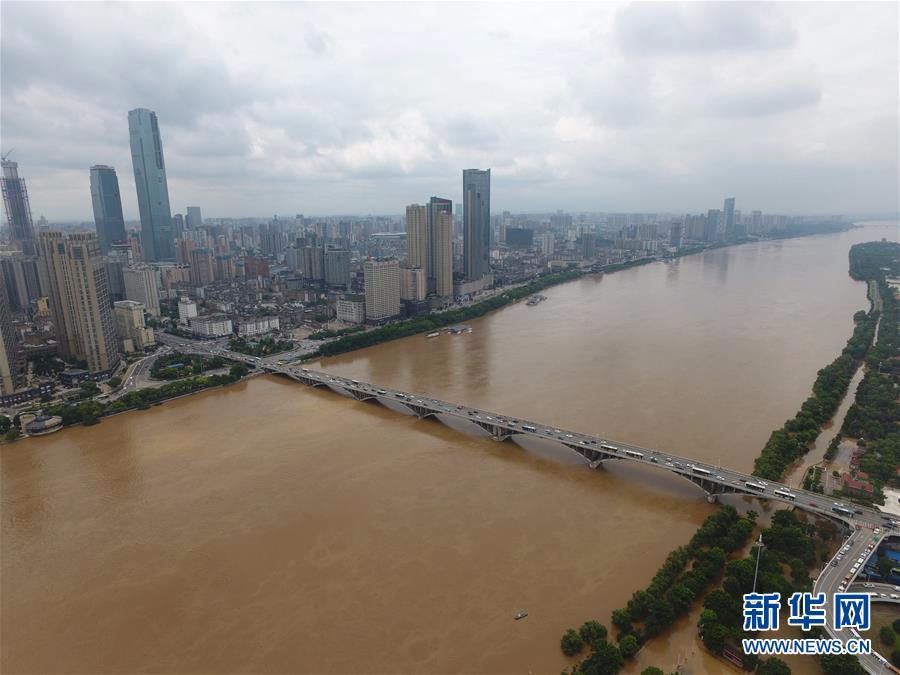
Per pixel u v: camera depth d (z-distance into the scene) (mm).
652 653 193125
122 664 195000
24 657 199250
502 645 197500
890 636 192375
